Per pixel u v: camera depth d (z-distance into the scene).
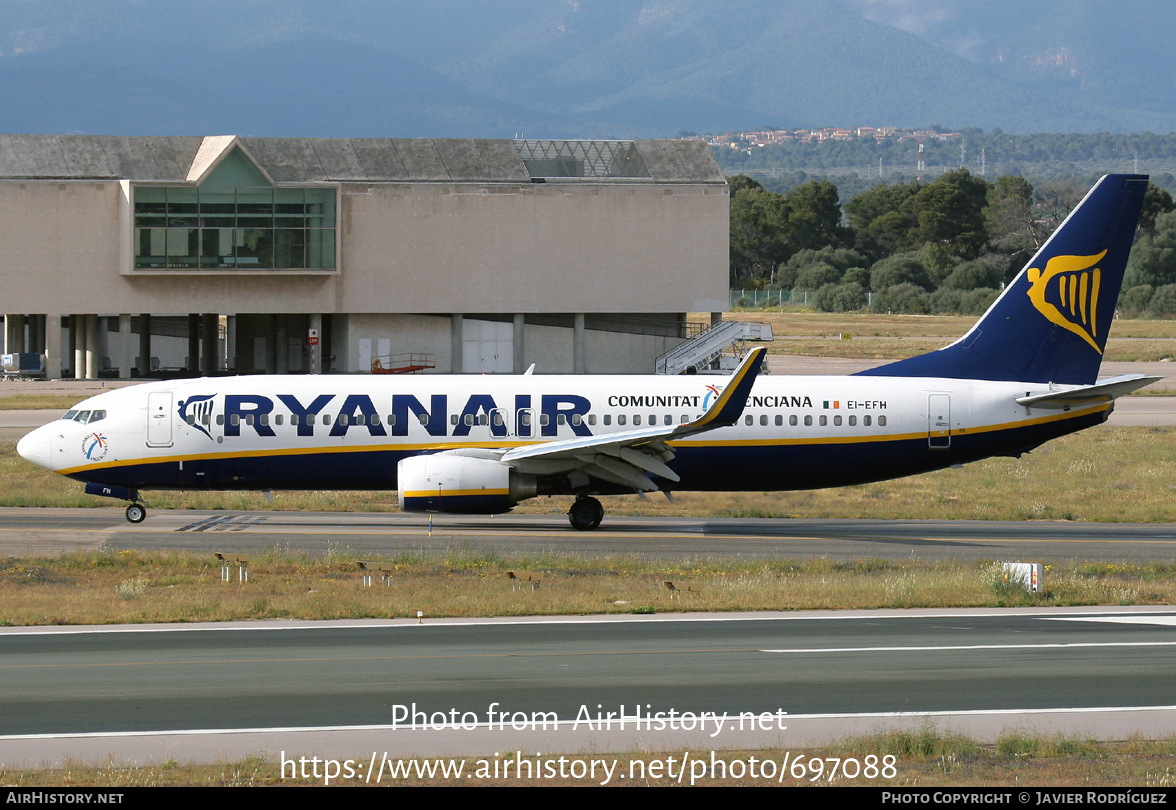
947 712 84.06
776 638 106.38
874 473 184.75
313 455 176.38
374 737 77.00
